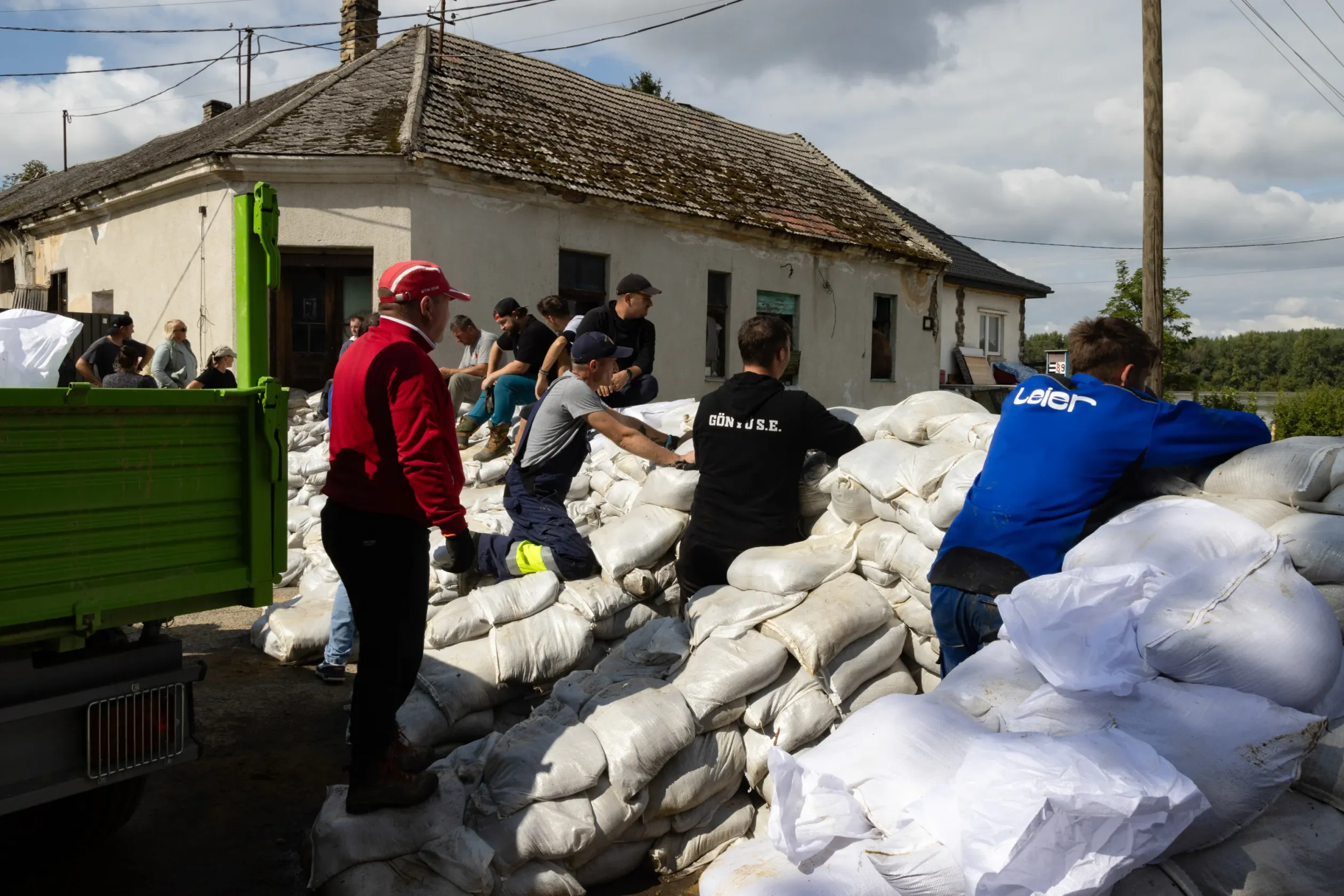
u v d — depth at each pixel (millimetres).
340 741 3938
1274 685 2330
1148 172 13109
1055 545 2877
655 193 13383
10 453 2125
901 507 3510
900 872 2010
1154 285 13125
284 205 11008
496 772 2836
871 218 18188
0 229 16672
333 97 12406
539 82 15141
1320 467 2701
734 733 3172
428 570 2906
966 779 2055
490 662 3625
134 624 2404
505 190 11547
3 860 2990
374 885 2596
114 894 2816
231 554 2621
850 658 3322
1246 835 2254
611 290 12867
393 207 10883
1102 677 2373
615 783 2818
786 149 19453
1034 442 2986
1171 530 2639
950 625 3004
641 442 4184
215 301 11492
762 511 3746
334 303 11305
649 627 3598
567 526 4105
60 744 2381
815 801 2217
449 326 11258
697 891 2965
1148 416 2898
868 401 16969
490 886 2641
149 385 8148
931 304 18156
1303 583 2465
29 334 2525
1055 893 1932
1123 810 1948
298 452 8664
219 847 3102
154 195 12383
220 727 4047
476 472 7293
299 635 4859
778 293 15305
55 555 2215
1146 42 13047
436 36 14375
